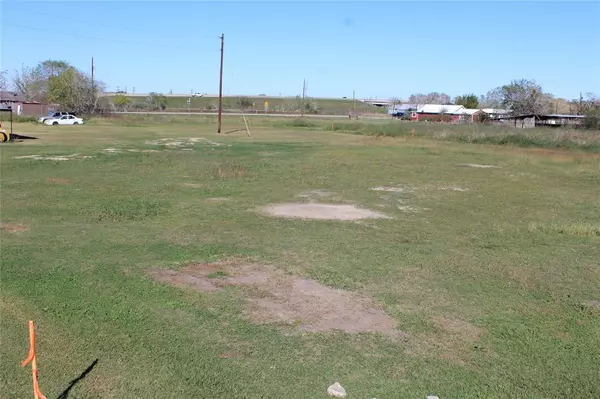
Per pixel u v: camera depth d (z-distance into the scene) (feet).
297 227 42.01
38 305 24.62
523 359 20.67
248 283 28.43
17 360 19.53
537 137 132.67
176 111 393.70
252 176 70.85
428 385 18.57
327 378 18.84
